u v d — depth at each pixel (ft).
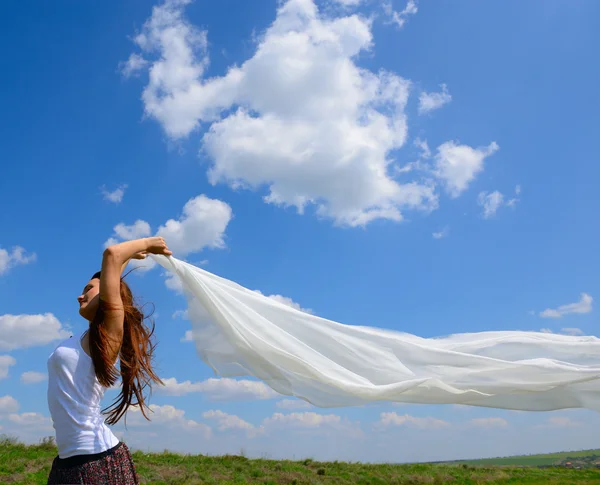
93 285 11.57
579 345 15.08
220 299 14.49
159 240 12.78
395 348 14.66
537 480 84.02
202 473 69.05
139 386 11.44
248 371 14.44
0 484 51.08
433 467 94.32
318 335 14.74
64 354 10.38
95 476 9.82
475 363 14.21
